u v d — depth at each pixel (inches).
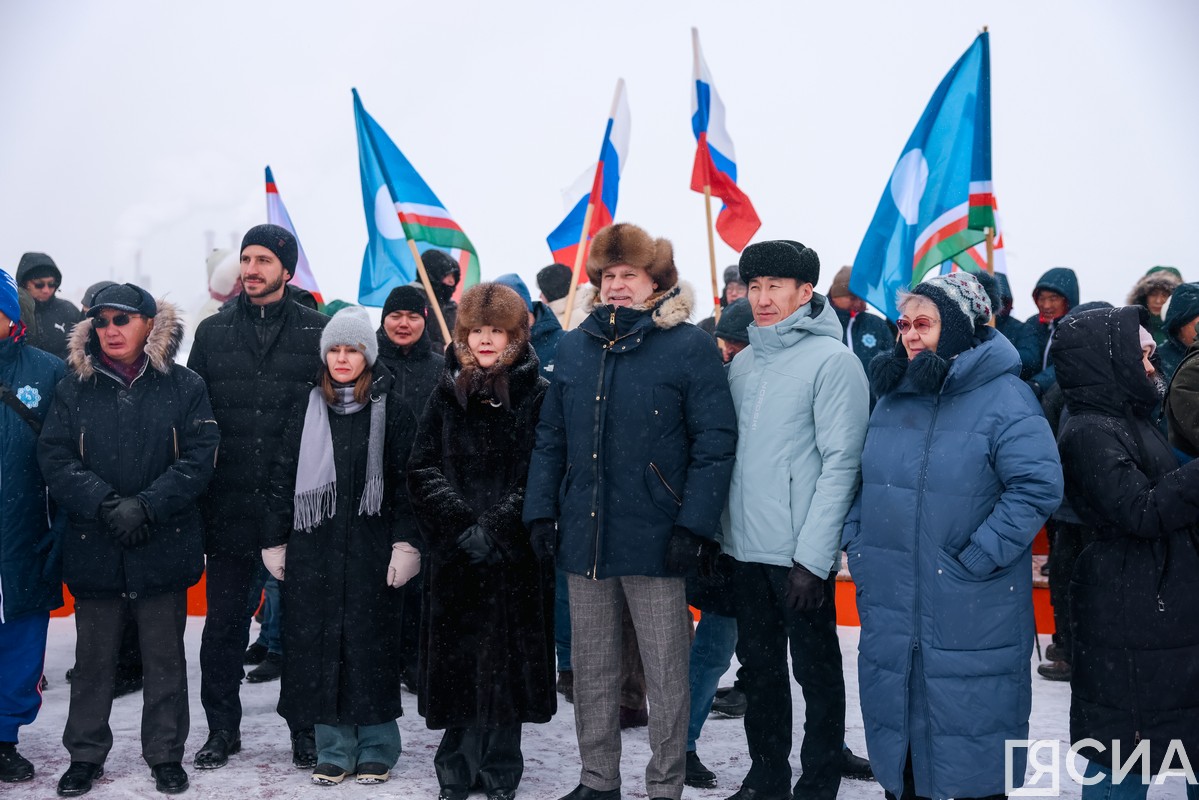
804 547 130.7
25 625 152.9
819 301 144.7
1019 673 119.3
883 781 123.2
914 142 198.4
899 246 197.2
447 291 233.1
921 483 121.6
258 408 163.9
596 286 148.3
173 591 150.6
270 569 152.3
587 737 140.6
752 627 140.2
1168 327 147.9
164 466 150.6
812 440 137.0
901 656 121.1
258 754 163.3
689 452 138.9
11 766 150.9
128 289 150.9
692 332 139.9
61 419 148.7
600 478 136.8
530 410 147.3
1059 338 126.1
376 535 152.3
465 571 144.9
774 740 140.3
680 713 137.0
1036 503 115.5
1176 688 115.9
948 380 121.0
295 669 149.6
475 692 142.6
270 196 239.5
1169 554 117.3
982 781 117.6
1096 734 119.9
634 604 138.6
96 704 149.3
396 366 196.5
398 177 228.1
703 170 229.5
